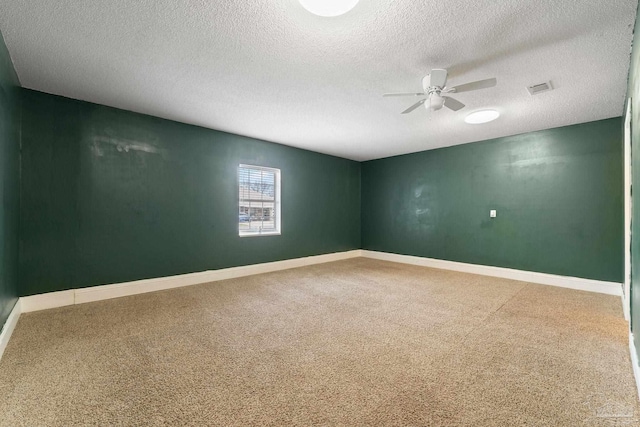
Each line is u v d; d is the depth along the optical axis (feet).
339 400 5.10
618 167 11.82
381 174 20.74
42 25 6.22
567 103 10.40
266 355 6.67
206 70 8.16
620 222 11.77
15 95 8.38
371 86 9.10
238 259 15.01
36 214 9.67
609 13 5.69
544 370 6.07
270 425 4.51
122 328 8.16
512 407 4.93
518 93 9.52
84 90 9.63
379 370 6.06
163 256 12.49
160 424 4.52
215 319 8.88
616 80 8.54
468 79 8.57
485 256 15.64
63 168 10.18
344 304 10.37
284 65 7.86
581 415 4.73
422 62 7.66
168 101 10.52
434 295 11.52
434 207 17.79
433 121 12.52
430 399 5.13
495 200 15.28
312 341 7.41
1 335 6.84
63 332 7.85
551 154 13.51
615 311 9.68
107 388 5.41
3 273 7.20
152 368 6.10
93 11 5.76
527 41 6.69
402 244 19.48
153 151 12.17
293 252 17.57
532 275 13.88
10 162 7.98
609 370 6.05
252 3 5.49
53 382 5.58
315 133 14.56
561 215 13.25
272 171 16.90
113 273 11.23
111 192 11.18
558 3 5.46
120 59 7.62
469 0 5.40
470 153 16.24
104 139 11.01
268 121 12.69
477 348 7.04
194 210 13.39
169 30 6.37
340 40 6.68
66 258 10.24
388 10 5.66
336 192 20.22
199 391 5.34
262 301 10.69
